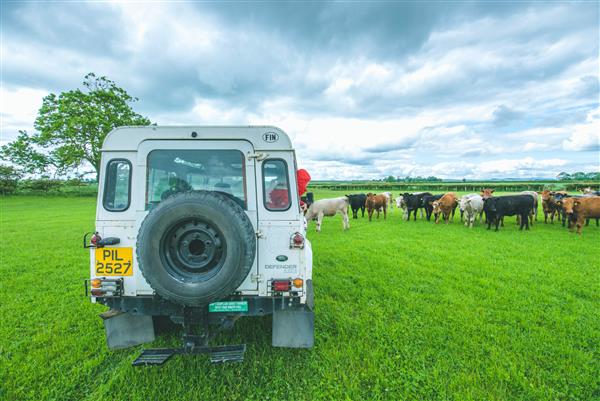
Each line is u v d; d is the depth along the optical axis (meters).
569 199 11.63
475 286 5.62
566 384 2.95
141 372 3.07
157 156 3.12
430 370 3.14
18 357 3.31
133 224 3.07
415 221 16.16
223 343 3.62
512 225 14.30
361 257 7.88
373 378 3.03
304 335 3.17
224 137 3.10
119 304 3.05
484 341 3.69
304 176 4.14
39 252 8.58
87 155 36.75
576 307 4.70
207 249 2.77
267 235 3.08
